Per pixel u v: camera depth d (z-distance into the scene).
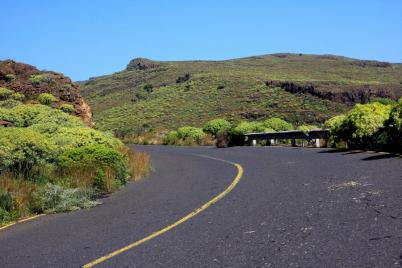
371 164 14.92
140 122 72.25
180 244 7.54
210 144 39.28
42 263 7.25
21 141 14.58
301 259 6.20
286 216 8.72
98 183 14.77
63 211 11.90
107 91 117.69
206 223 8.84
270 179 14.02
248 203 10.41
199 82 90.50
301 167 16.30
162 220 9.54
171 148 37.03
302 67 118.44
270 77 89.62
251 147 30.88
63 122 23.30
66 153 15.70
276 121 38.69
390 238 6.73
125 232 8.80
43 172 14.72
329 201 9.70
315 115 60.84
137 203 12.07
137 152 23.78
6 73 32.69
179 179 16.42
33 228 10.09
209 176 16.41
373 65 122.44
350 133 21.39
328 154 20.08
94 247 7.91
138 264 6.71
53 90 31.53
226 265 6.27
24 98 29.89
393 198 9.34
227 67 119.44
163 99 85.44
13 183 12.70
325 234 7.24
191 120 67.38
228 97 75.88
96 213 11.23
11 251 8.21
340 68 115.38
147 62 148.00
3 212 11.11
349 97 67.69
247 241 7.30
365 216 8.11
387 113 20.34
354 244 6.61
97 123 79.62
